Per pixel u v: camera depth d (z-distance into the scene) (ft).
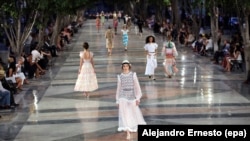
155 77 75.92
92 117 49.44
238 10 69.05
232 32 148.15
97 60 101.50
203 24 171.12
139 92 41.32
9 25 76.59
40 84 71.10
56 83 72.02
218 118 47.65
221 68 85.15
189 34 132.36
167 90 64.13
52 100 58.90
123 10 385.70
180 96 59.77
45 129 45.06
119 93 41.34
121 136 41.83
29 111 52.90
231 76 75.77
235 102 55.57
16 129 45.29
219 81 71.05
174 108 52.75
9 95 54.03
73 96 61.31
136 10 308.60
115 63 95.61
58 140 41.16
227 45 91.25
